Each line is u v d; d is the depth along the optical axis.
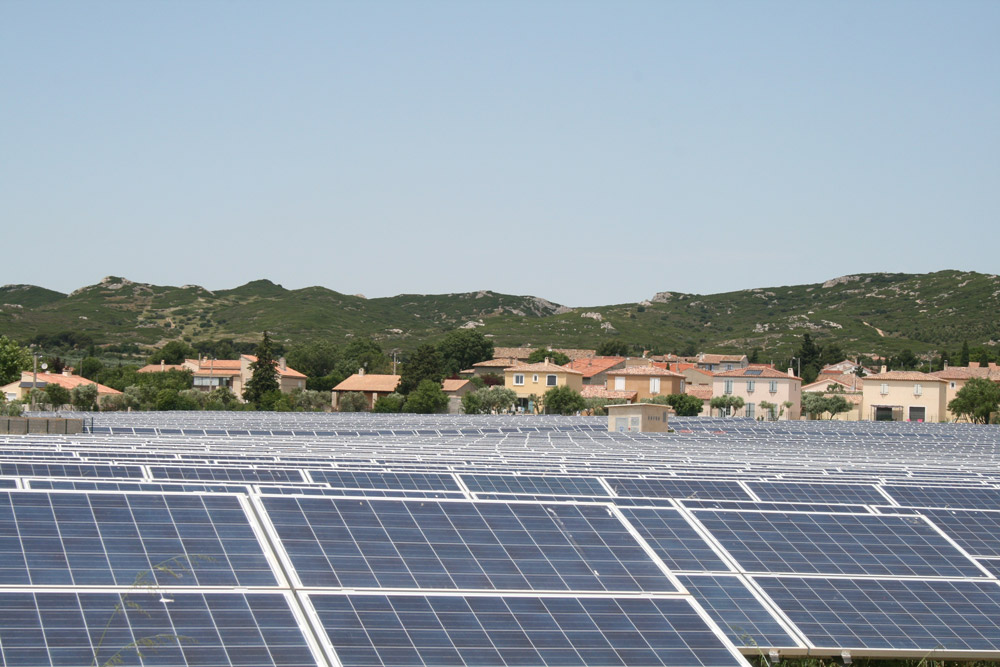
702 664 22.30
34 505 24.78
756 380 139.88
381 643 21.33
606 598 24.75
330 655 20.58
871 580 28.28
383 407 140.25
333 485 36.06
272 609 22.02
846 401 139.62
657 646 22.78
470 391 155.38
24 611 20.47
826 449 72.25
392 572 24.64
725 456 60.12
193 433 75.38
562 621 23.30
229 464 40.28
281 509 26.89
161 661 19.66
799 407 143.00
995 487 41.12
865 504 37.41
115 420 85.56
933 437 90.88
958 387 154.88
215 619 21.30
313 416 106.19
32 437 60.19
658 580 26.36
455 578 24.84
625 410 89.44
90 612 20.86
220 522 25.70
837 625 25.55
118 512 25.23
